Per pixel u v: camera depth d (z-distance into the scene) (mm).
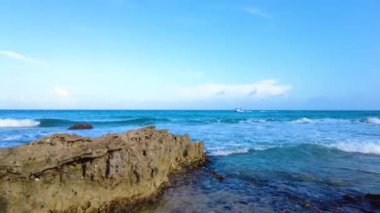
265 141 19750
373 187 9367
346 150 16125
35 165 5910
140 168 7668
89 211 6508
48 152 6383
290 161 13414
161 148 9445
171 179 9945
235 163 12867
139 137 9258
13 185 5555
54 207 5996
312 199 8188
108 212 6789
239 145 17781
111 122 37562
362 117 62656
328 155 14930
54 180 6125
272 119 51844
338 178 10438
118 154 7234
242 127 32000
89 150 6703
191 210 7223
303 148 16406
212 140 20141
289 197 8352
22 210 5508
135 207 7285
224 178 10344
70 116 58812
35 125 33406
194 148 12852
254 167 12141
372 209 7473
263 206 7609
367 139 20844
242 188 9188
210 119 48656
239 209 7371
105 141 7609
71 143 7191
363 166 12438
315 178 10438
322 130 28719
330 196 8469
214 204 7695
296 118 57031
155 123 38250
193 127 31438
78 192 6430
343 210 7395
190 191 8766
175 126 33000
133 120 41219
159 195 8219
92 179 6684
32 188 5785
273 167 12172
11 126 32344
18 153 6078
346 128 31531
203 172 11188
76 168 6523
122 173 7203
